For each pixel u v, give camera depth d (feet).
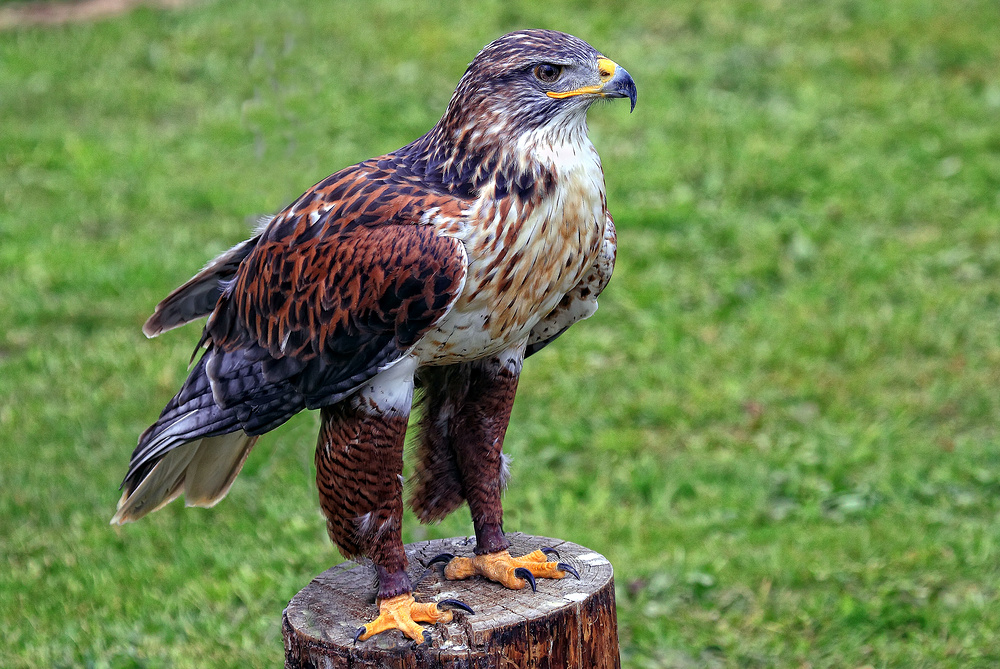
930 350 38.22
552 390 36.86
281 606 27.32
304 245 15.97
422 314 15.37
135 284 43.55
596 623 16.81
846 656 25.91
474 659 15.70
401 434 16.22
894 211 46.60
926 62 59.36
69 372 38.04
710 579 28.37
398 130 55.36
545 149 15.58
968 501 31.12
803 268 43.32
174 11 70.85
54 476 32.58
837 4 65.72
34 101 61.26
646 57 61.62
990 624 26.48
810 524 30.60
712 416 35.45
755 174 49.49
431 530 29.63
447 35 65.05
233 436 17.89
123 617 27.09
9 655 25.81
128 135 57.47
